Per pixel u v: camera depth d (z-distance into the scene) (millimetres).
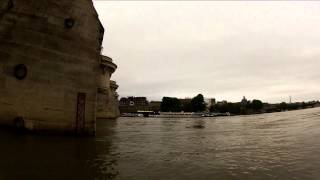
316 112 73438
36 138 17781
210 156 16828
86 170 12227
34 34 18531
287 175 12422
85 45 21484
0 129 17047
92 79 22047
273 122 48250
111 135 27125
